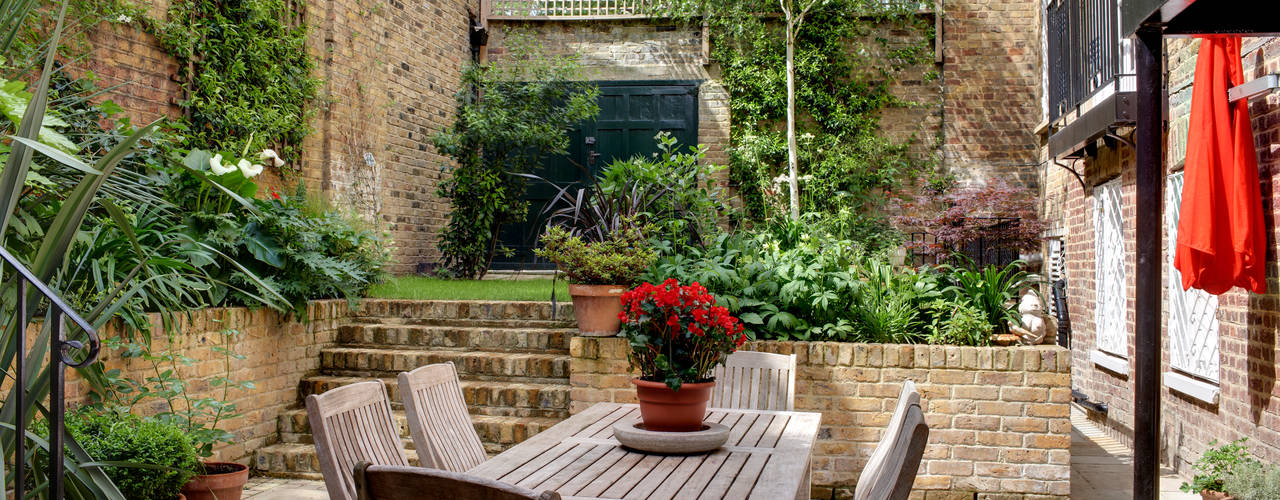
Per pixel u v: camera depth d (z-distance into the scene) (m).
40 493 2.93
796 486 2.69
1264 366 4.71
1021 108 11.38
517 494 1.75
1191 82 5.60
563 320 6.83
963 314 5.54
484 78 10.41
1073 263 8.79
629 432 3.12
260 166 5.59
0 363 2.70
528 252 11.70
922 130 11.59
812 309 5.69
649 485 2.69
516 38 11.44
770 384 4.45
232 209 5.84
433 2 10.93
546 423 5.70
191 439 4.14
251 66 7.79
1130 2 3.29
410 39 10.45
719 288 5.79
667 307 3.13
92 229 4.45
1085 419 8.25
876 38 11.66
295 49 8.33
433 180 10.98
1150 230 3.41
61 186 3.90
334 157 8.92
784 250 6.44
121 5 6.43
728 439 3.41
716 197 7.06
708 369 3.21
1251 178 4.50
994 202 10.04
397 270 10.16
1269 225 4.72
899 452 2.36
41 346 2.73
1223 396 5.27
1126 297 6.81
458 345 6.60
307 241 6.07
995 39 11.48
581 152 11.87
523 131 10.11
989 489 5.24
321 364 6.48
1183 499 5.23
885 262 6.37
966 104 11.48
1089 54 7.12
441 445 3.48
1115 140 6.99
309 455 5.54
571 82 11.19
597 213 6.09
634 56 11.95
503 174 10.55
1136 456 3.41
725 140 11.73
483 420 5.80
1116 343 7.30
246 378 5.55
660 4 11.77
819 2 11.48
